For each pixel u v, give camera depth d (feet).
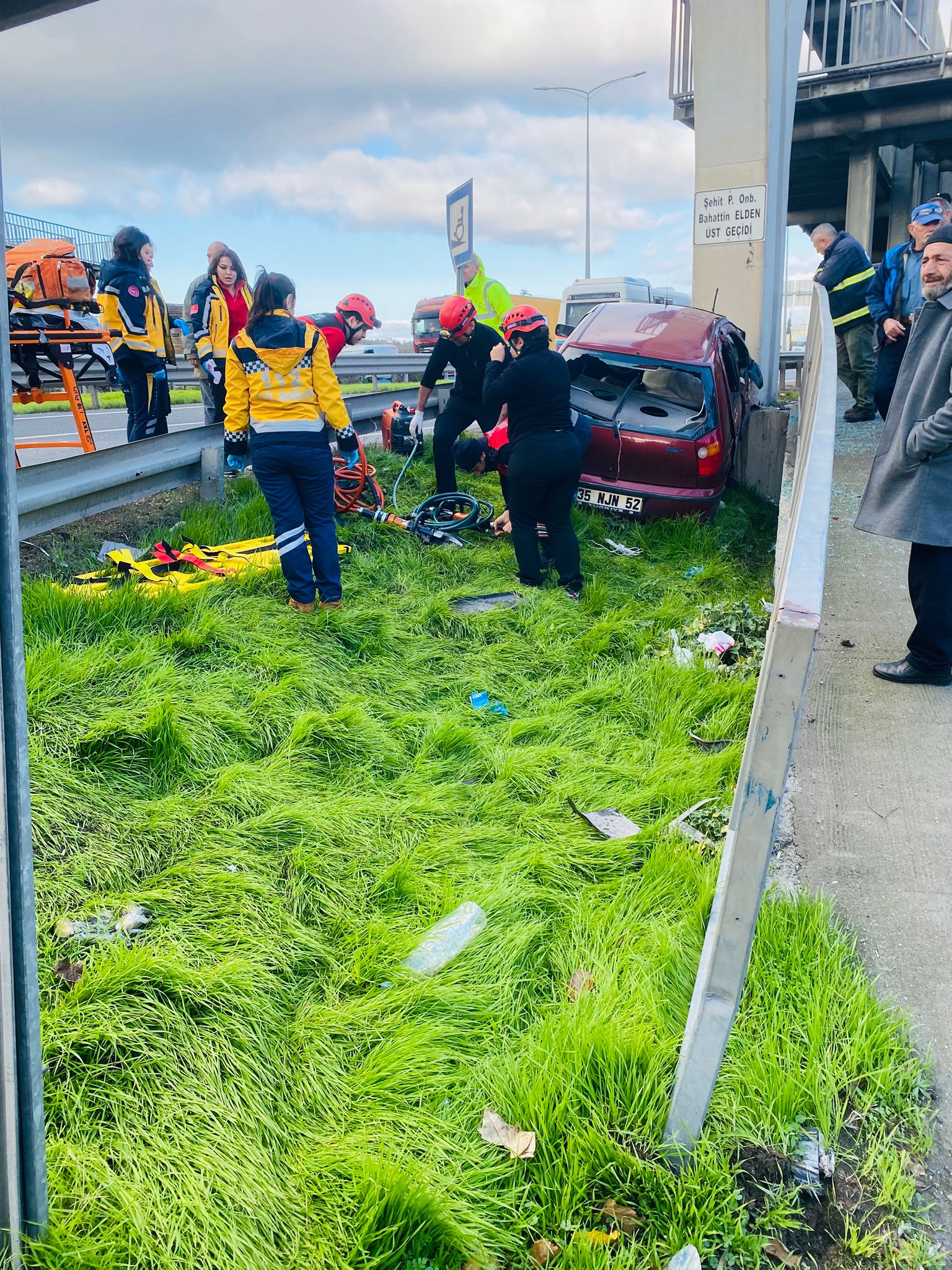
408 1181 6.03
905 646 14.64
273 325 15.10
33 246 23.97
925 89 65.00
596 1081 6.93
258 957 8.07
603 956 8.50
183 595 15.15
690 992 7.98
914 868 9.20
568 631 17.72
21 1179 5.15
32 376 22.49
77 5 3.72
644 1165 6.19
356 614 16.02
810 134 71.05
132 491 18.40
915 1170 6.22
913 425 12.41
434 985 8.01
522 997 8.21
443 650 16.10
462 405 23.97
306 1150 6.58
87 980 7.20
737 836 5.56
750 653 16.56
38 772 9.85
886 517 12.75
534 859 10.07
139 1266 5.50
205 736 11.47
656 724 14.11
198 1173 6.06
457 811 11.20
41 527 16.10
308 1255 5.81
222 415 22.59
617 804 11.57
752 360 33.63
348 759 12.05
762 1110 6.57
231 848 9.55
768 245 35.47
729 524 26.04
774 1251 5.75
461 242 37.78
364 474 21.98
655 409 27.43
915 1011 7.47
